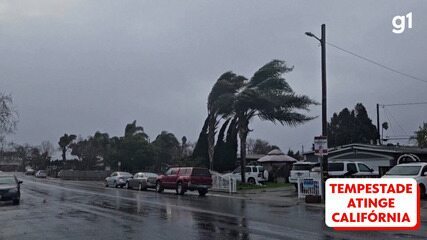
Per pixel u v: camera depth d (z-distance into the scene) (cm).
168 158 6644
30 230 1434
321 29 2620
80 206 2262
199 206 2248
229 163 4544
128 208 2139
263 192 3322
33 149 12269
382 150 3816
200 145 4825
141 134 6844
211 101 4181
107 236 1308
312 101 3925
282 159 4525
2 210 2077
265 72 3906
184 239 1246
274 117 3916
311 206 2261
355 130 6391
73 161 9519
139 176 4056
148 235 1319
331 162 3067
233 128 4097
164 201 2581
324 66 2597
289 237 1266
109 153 6931
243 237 1271
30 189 4019
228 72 4134
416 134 6234
